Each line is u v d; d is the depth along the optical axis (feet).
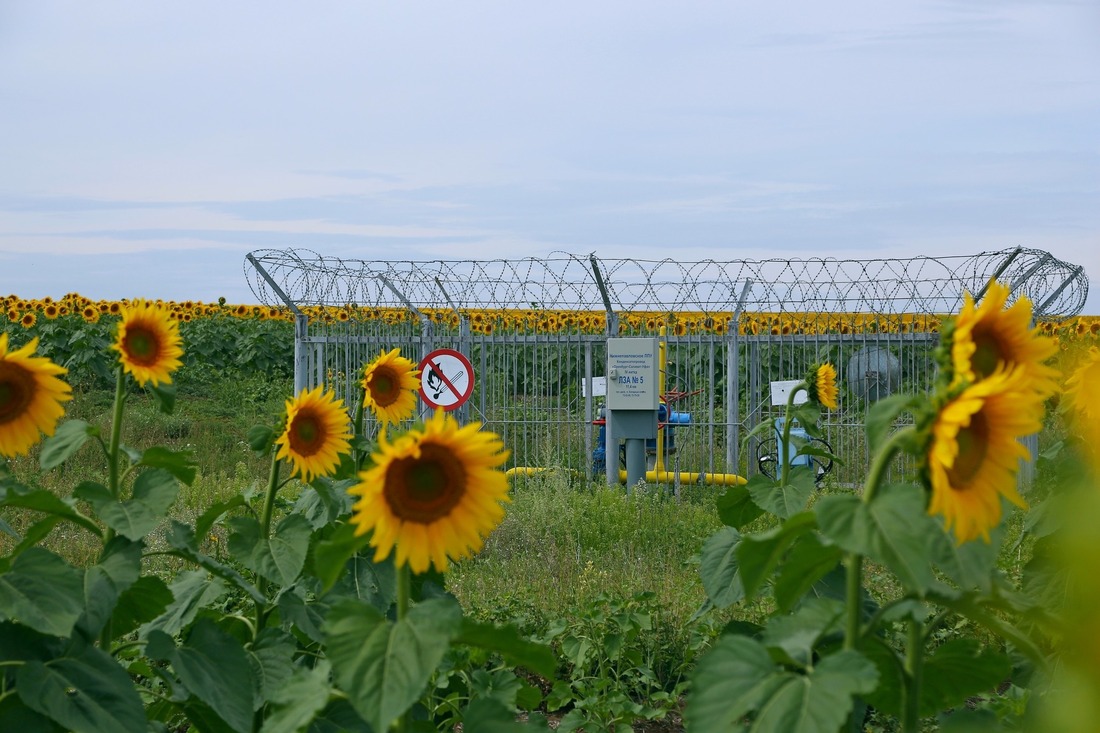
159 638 11.03
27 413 11.14
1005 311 6.89
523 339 48.78
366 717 6.90
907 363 49.49
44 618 9.55
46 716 9.69
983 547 6.72
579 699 18.76
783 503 14.14
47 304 71.10
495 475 8.00
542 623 22.36
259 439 13.66
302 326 48.98
